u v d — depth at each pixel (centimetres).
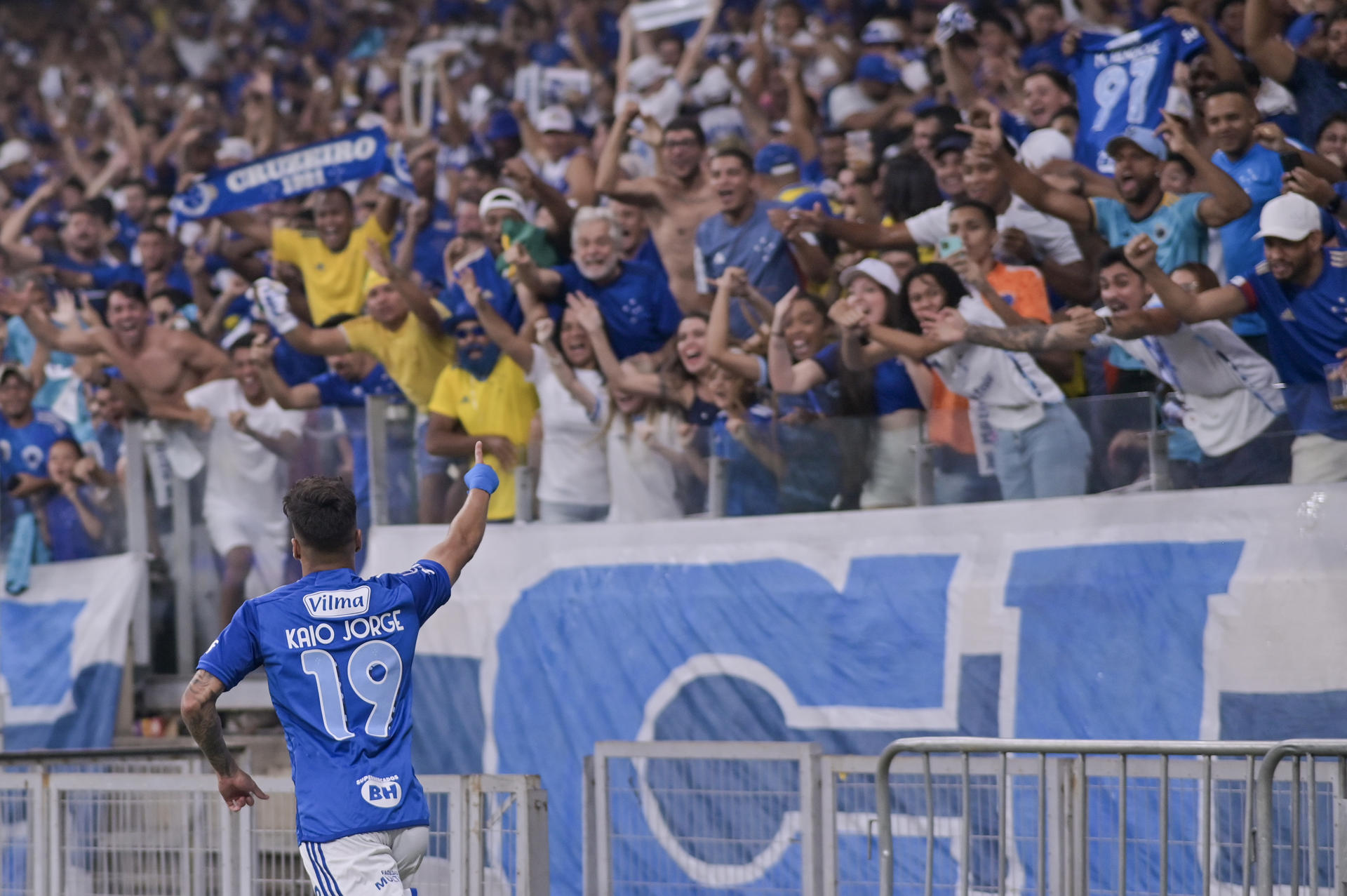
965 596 2145
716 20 3803
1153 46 2555
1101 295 2300
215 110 4844
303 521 1277
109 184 4472
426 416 2675
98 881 1784
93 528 3003
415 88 4206
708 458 2408
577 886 2359
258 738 2670
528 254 2702
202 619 2867
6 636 3062
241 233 3494
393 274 2884
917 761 1894
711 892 1917
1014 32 3019
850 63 3362
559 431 2533
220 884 1697
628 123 2920
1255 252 2328
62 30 5503
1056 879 1628
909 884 1869
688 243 2825
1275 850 1642
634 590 2414
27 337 3616
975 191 2481
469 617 2552
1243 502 1991
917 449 2248
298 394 3028
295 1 5109
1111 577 2050
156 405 3141
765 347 2619
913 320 2452
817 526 2305
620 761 2022
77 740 2914
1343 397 1928
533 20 4344
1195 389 2072
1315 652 1883
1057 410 2152
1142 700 1992
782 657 2270
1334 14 2353
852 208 2814
